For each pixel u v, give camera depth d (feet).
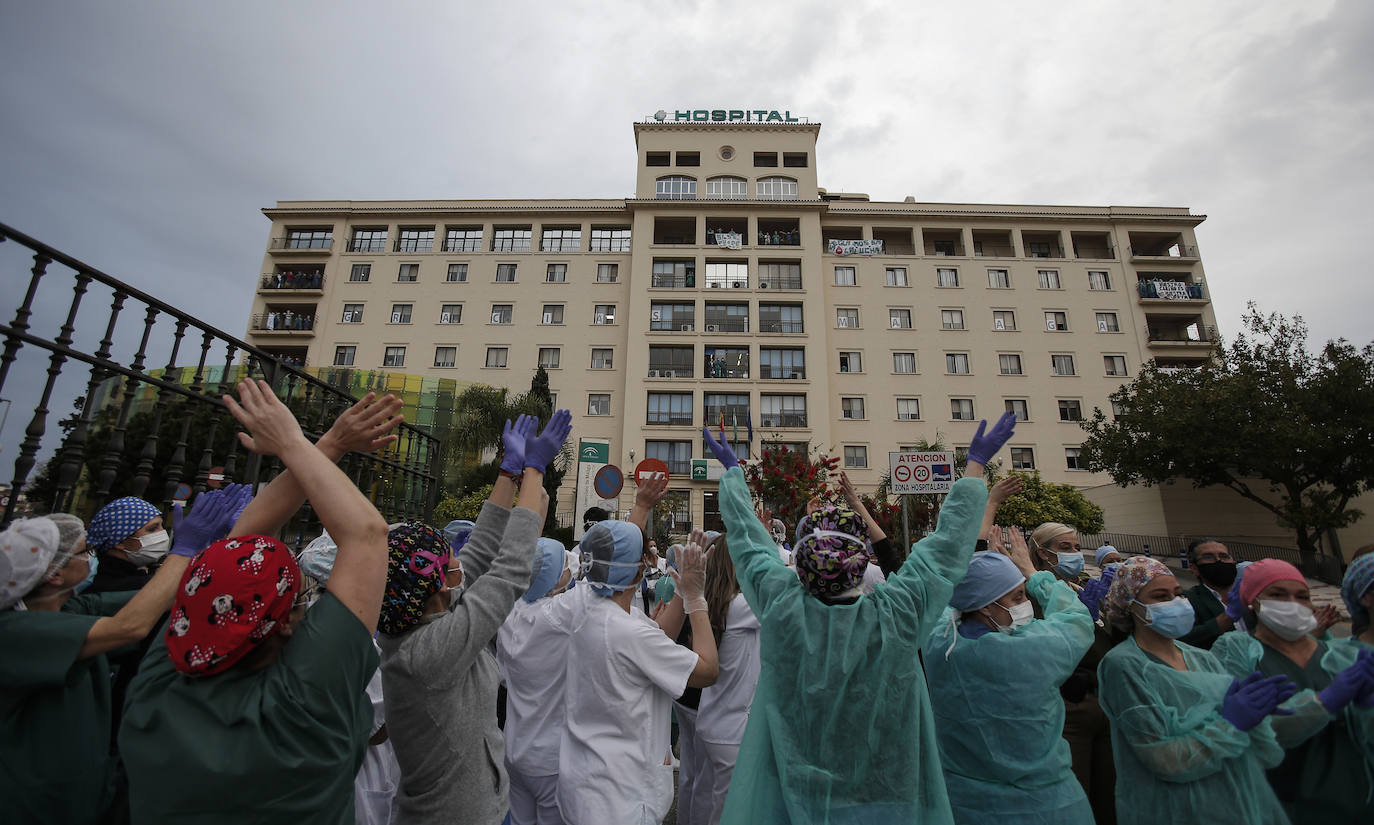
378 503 17.53
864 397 113.09
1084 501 87.66
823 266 120.06
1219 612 13.61
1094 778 10.32
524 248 123.44
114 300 10.16
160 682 4.83
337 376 106.73
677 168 125.08
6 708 5.88
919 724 6.55
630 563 8.85
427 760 6.40
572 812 8.01
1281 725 7.74
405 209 123.95
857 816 6.11
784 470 24.45
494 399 92.63
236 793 4.43
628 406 109.81
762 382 111.04
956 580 7.01
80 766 6.34
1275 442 69.82
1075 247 125.29
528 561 7.38
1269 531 87.97
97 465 48.70
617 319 117.29
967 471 8.02
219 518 7.48
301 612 5.81
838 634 6.54
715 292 116.47
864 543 6.96
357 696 5.19
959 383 113.39
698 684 8.61
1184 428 76.28
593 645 8.53
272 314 120.47
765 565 7.41
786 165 127.54
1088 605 13.21
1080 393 112.57
